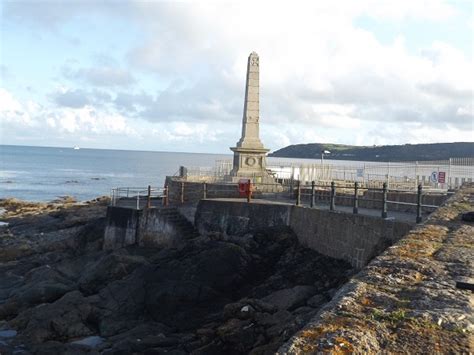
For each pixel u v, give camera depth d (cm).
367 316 455
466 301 492
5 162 16588
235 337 1257
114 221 2512
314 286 1585
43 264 2517
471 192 1306
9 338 1634
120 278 1977
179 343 1435
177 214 2445
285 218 2019
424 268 599
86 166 15725
